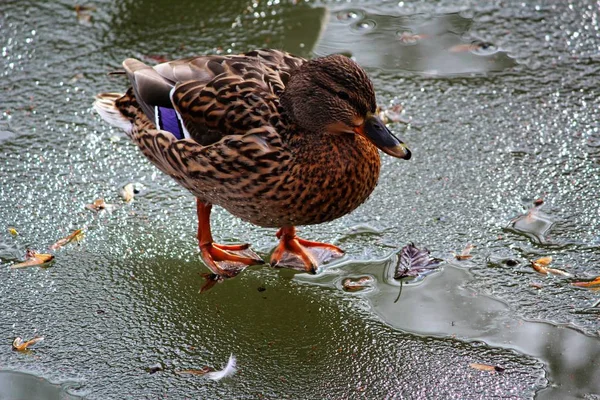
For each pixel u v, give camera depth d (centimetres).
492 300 581
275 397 514
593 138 735
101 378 528
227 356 546
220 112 577
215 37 885
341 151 569
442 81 821
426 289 593
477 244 631
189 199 691
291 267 618
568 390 509
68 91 811
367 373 530
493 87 809
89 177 710
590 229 638
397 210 669
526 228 643
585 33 880
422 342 550
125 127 660
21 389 518
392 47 875
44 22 905
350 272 612
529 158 717
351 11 936
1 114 780
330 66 556
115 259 629
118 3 932
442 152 730
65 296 594
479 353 539
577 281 591
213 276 613
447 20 916
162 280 611
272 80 593
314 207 577
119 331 566
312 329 566
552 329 555
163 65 627
